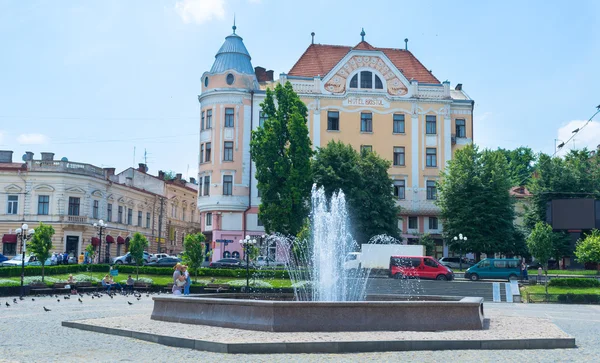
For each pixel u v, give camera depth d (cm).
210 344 1341
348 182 5472
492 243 5494
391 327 1554
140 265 4916
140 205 7444
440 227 6306
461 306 1614
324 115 6244
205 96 6209
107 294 3581
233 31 6397
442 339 1405
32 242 3984
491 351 1376
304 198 5256
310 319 1521
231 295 2127
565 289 3816
